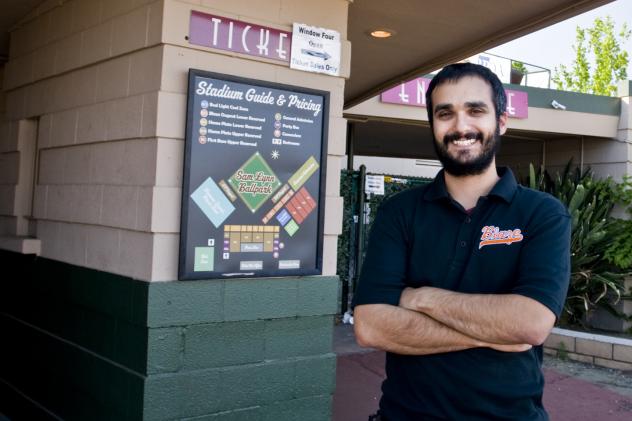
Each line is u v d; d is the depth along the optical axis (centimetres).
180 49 323
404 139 1131
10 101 499
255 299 342
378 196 819
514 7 455
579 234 756
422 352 187
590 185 836
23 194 469
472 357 182
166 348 316
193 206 321
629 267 770
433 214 197
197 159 322
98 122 373
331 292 368
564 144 965
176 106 322
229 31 335
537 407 186
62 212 407
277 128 346
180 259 317
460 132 190
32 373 429
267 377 346
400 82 670
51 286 409
